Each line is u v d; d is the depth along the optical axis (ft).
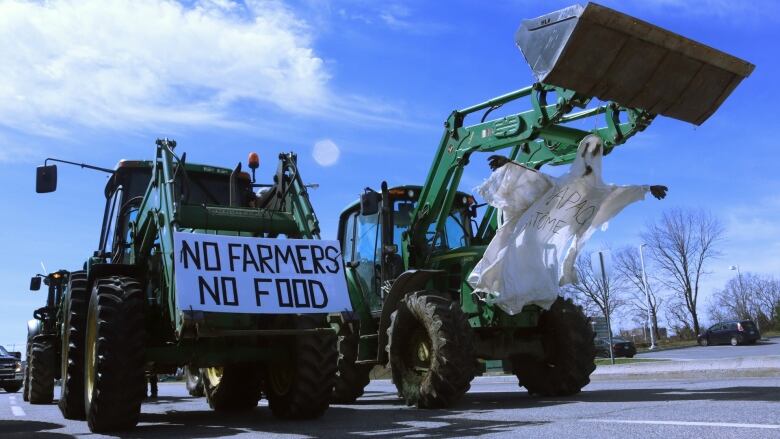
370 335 30.07
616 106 24.82
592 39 20.98
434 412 22.06
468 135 27.73
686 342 148.36
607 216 25.89
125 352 17.88
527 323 27.40
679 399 21.48
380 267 30.60
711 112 23.66
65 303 24.03
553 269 26.07
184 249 18.53
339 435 16.24
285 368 20.80
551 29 21.30
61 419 25.00
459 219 31.86
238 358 20.33
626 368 38.42
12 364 77.56
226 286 18.54
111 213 27.37
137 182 26.96
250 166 25.16
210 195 25.53
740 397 20.95
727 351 94.32
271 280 19.25
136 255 22.82
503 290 25.08
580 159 24.21
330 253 20.54
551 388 27.68
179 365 21.97
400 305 26.18
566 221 25.63
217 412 25.66
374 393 39.58
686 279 151.02
